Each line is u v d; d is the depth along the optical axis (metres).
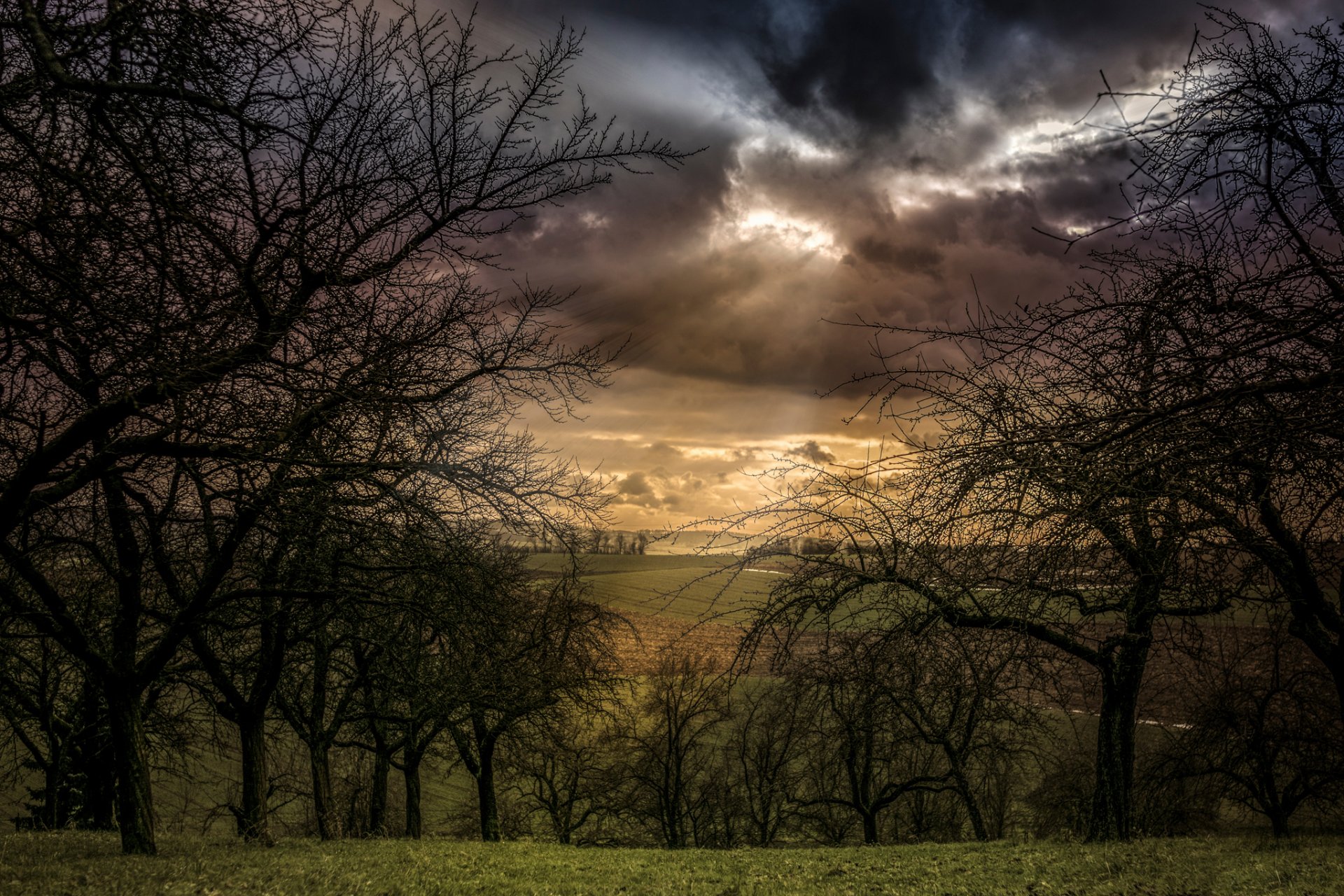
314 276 10.37
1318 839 15.89
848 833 35.12
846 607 9.09
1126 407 4.46
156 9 6.53
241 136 8.23
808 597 9.21
